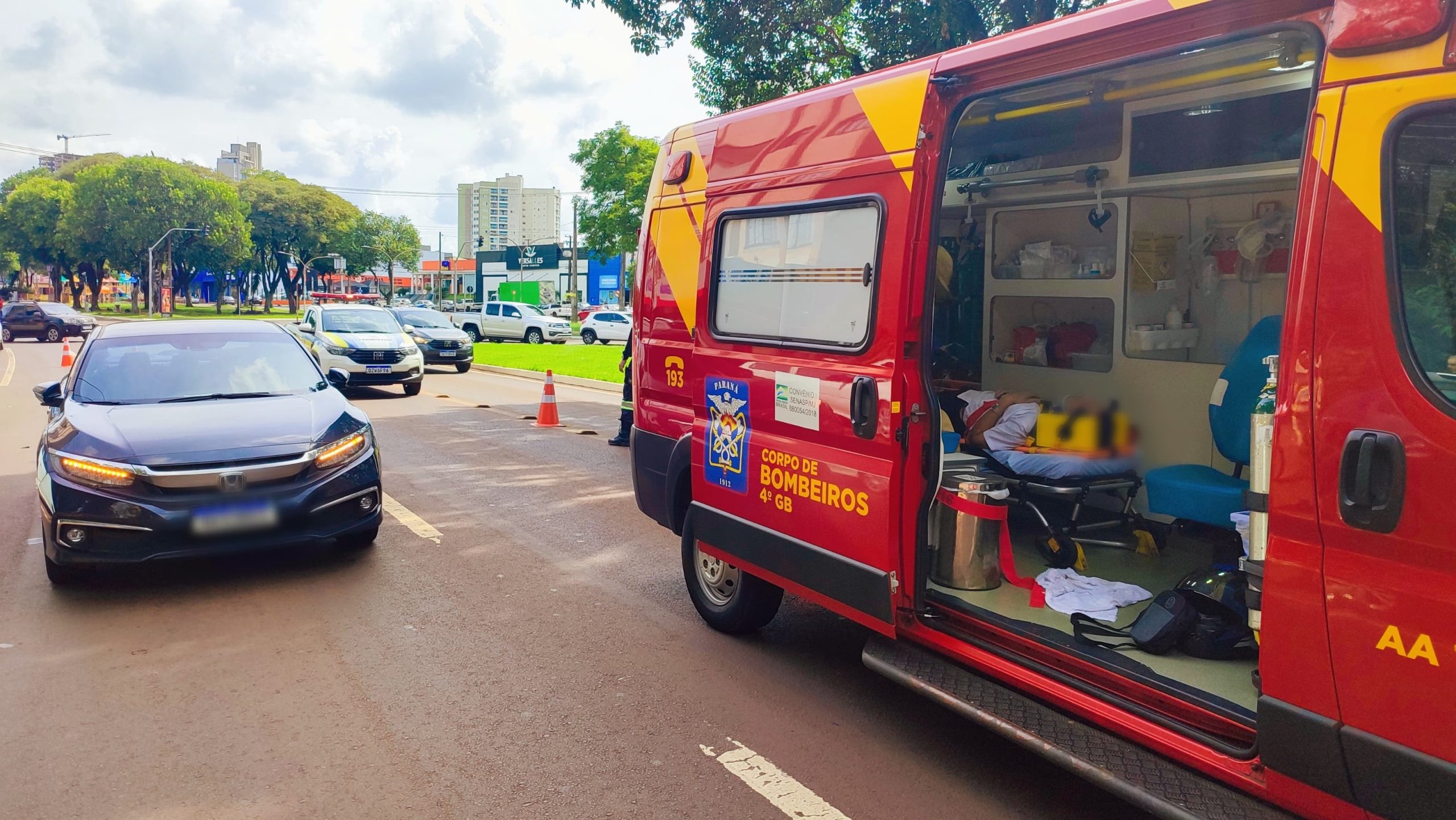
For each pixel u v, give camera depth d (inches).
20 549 250.7
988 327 235.6
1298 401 91.8
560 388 720.3
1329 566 89.1
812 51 447.5
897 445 137.2
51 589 216.1
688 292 193.3
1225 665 124.7
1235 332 194.7
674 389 197.8
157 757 138.9
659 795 129.8
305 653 179.8
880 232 140.6
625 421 426.6
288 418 229.3
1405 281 85.1
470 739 145.8
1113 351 210.5
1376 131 86.6
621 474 361.4
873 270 141.8
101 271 2945.4
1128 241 204.2
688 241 194.4
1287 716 92.4
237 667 172.4
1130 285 205.5
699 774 135.7
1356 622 86.8
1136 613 145.8
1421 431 82.6
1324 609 89.4
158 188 2551.7
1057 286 218.4
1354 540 87.2
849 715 155.9
